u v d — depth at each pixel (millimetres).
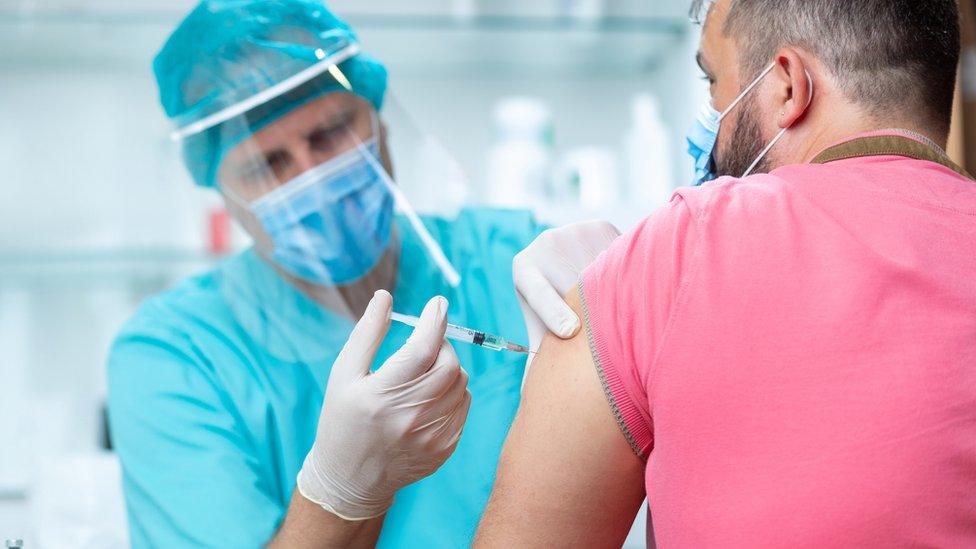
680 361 826
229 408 1484
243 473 1421
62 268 2498
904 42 907
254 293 1551
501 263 1526
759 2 967
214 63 1423
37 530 2221
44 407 2656
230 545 1349
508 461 970
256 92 1433
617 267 920
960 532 767
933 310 785
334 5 2375
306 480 1110
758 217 850
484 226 1582
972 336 781
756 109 984
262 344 1520
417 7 2395
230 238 2465
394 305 1492
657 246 885
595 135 2793
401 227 1568
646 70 2754
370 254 1496
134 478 1445
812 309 798
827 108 937
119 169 2479
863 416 769
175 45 1425
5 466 2588
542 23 2416
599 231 1239
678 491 825
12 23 2297
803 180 873
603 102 2793
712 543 800
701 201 889
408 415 1019
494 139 2322
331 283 1501
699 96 2363
